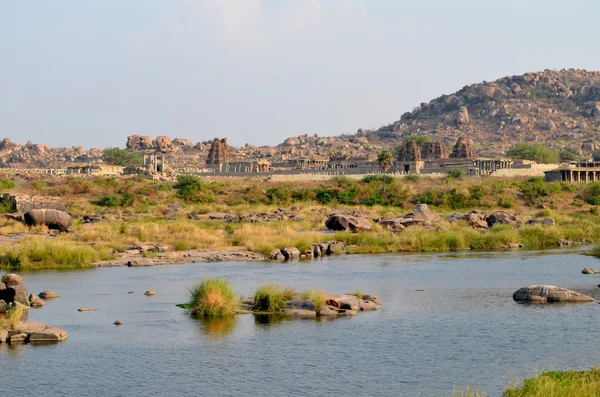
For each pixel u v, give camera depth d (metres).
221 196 145.62
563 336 36.56
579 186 153.12
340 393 28.50
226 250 74.56
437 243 79.38
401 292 49.75
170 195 142.50
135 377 30.61
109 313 42.75
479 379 29.95
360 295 46.69
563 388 26.84
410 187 147.12
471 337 36.59
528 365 31.75
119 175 174.75
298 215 109.94
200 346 35.31
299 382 29.88
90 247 69.69
